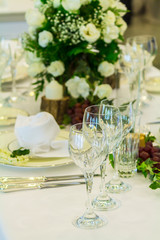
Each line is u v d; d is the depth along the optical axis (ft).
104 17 6.73
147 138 5.59
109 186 4.66
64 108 6.68
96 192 4.61
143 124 6.41
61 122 6.71
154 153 5.16
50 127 5.42
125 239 3.79
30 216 4.16
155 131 6.10
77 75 6.72
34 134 5.38
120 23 7.26
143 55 7.59
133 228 3.95
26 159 5.13
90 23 6.56
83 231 3.90
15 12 12.92
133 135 4.81
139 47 7.56
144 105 7.22
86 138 3.84
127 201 4.43
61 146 5.51
